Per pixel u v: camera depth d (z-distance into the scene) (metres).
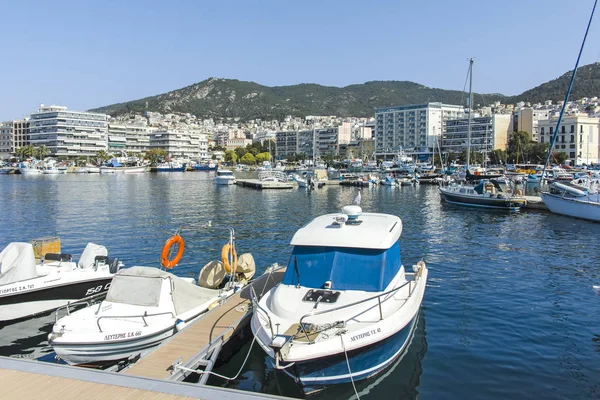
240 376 12.62
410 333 13.78
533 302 18.62
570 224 41.12
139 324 13.17
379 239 13.52
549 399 11.27
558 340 14.78
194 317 14.80
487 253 28.55
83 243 31.75
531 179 98.69
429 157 181.88
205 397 8.11
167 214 49.19
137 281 14.34
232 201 66.06
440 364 13.02
